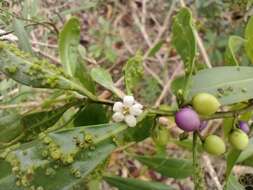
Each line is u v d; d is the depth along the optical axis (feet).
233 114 0.25
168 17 0.56
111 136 0.22
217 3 0.50
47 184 0.21
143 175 0.55
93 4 0.42
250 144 0.31
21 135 0.24
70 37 0.24
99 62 0.57
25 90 0.36
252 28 0.28
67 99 0.23
